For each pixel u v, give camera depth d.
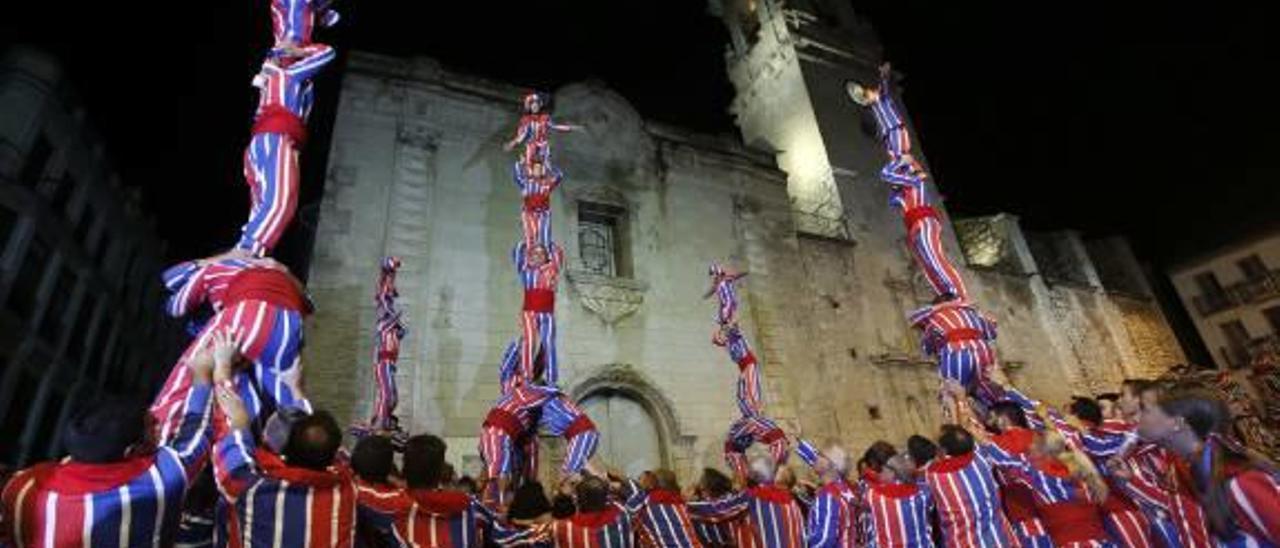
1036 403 6.58
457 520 5.27
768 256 21.91
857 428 20.31
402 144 17.62
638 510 7.58
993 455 6.19
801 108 27.88
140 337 29.53
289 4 5.38
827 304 22.17
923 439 6.70
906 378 22.09
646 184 20.81
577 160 19.88
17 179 19.50
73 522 3.19
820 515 7.38
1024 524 6.19
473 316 16.52
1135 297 32.41
